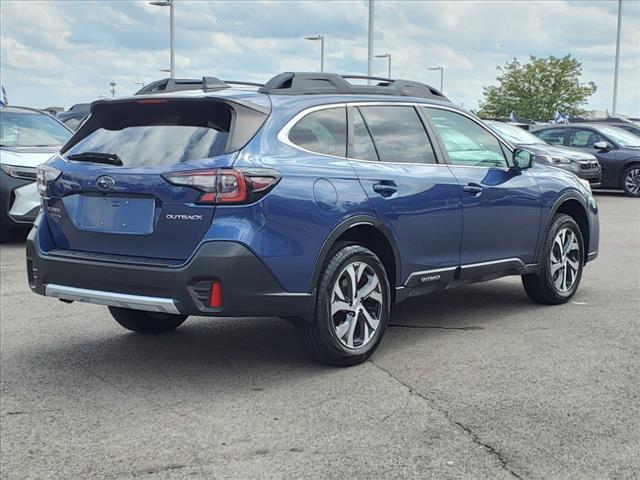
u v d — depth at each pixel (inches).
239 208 170.4
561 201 257.0
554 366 193.9
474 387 179.2
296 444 148.9
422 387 179.8
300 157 185.0
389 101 215.3
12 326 245.4
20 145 418.0
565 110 1653.5
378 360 201.8
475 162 234.1
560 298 261.7
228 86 202.1
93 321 251.8
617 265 338.6
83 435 156.9
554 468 136.9
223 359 206.7
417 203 207.6
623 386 178.4
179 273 169.6
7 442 154.3
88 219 187.6
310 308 183.2
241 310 171.8
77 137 202.4
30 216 394.0
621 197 700.7
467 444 147.3
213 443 150.7
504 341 217.9
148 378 191.9
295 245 177.8
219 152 174.4
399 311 258.8
